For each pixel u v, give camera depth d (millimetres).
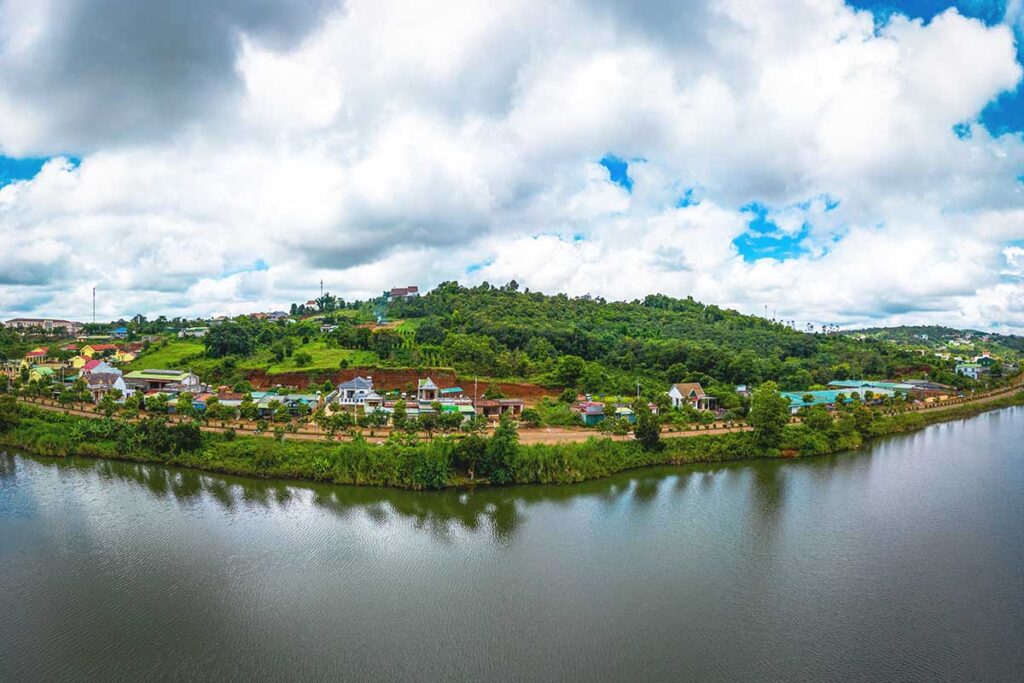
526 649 41375
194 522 61531
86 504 66250
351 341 152250
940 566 54125
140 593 47969
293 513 64062
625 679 38500
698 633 43500
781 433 93688
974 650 41906
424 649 41250
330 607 46281
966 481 79500
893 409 122375
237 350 148875
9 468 78688
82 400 109062
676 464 86000
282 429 86250
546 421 100062
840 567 53875
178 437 81062
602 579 51125
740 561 54938
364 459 73375
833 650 41719
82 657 40344
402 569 52375
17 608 45906
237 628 43500
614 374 144500
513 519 63625
